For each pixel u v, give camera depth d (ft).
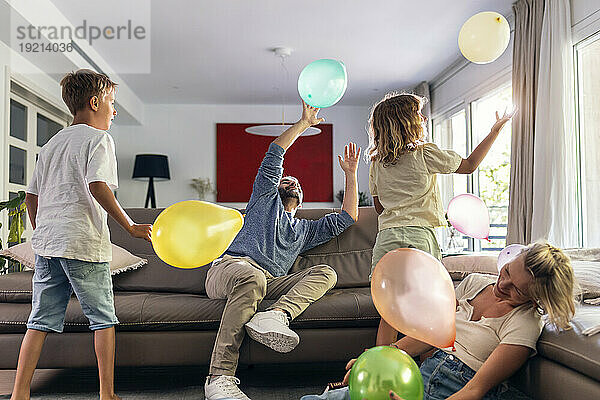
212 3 15.30
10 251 8.84
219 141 27.22
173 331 7.80
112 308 7.17
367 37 17.98
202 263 6.54
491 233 18.07
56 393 7.82
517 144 14.62
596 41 12.50
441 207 7.79
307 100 8.23
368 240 9.93
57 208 6.90
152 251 9.64
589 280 6.59
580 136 13.01
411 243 7.39
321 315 7.82
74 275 6.86
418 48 19.06
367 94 25.49
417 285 5.15
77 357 7.59
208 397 7.00
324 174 27.32
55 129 20.86
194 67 21.20
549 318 5.20
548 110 13.17
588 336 4.84
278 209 8.95
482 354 5.53
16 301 7.99
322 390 7.96
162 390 7.97
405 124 7.64
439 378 5.66
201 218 6.39
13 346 7.55
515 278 5.34
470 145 19.49
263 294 7.82
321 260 9.68
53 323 7.06
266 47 18.94
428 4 15.34
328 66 7.98
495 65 17.28
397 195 7.65
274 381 8.49
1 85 15.58
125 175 26.84
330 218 9.61
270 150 8.93
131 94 24.58
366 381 4.64
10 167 17.17
